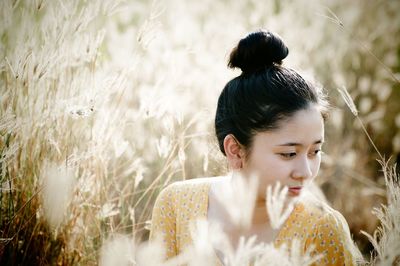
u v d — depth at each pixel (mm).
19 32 1700
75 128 1728
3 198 1596
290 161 1135
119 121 1817
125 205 1974
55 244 1660
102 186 1777
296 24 3352
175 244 1409
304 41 3227
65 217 1656
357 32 3568
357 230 2506
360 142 2891
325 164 2725
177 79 2008
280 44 1223
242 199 1042
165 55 2150
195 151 2088
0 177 1547
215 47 2934
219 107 1285
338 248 1162
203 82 2469
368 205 2512
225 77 2416
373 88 3098
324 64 3250
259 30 1245
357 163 2746
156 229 1428
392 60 3342
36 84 1614
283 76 1158
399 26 3617
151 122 2219
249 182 1155
